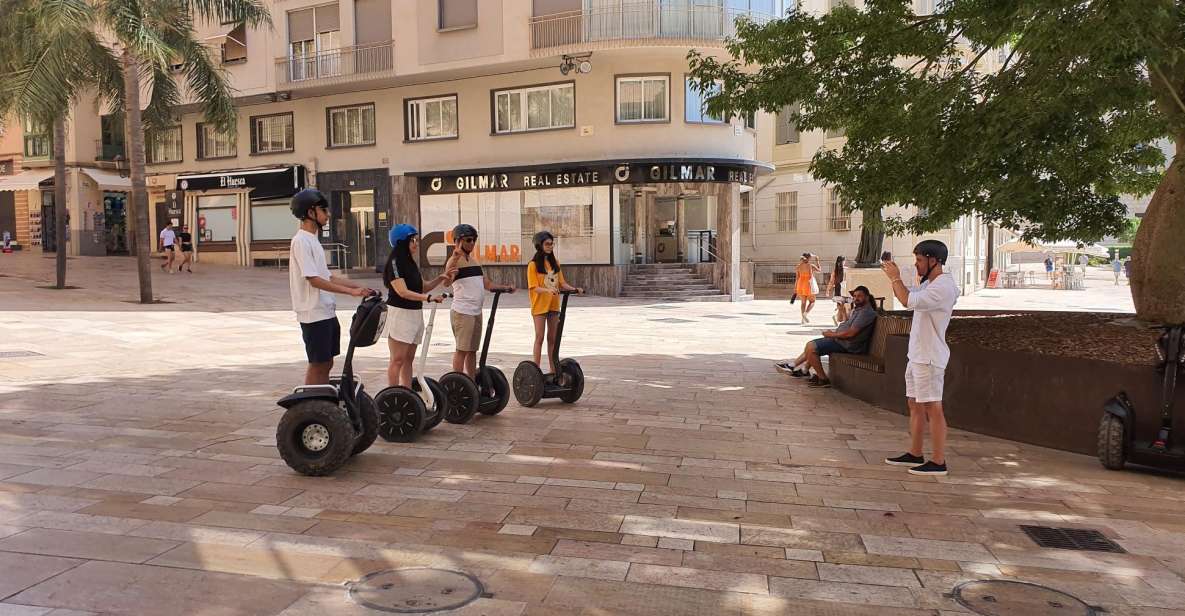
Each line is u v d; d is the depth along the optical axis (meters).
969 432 7.38
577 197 23.84
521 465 5.95
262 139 28.58
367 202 27.55
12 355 10.80
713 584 3.87
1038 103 7.21
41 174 32.28
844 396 8.99
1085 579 4.01
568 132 23.84
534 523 4.70
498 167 24.45
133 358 10.99
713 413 7.96
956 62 9.02
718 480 5.65
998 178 7.88
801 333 15.55
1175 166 7.21
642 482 5.57
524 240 24.61
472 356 7.59
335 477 5.55
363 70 25.45
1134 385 6.23
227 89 20.89
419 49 24.36
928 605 3.68
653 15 22.11
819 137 29.64
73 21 16.12
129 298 18.88
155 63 18.75
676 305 21.78
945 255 5.82
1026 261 51.69
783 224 31.31
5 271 24.44
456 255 7.01
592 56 22.92
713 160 23.28
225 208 29.23
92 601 3.54
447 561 4.10
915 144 8.08
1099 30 5.93
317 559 4.09
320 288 5.62
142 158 18.23
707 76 9.38
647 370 10.70
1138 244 7.96
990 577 4.02
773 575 4.00
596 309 20.41
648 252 26.66
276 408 7.82
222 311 17.28
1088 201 8.46
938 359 5.79
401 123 26.02
